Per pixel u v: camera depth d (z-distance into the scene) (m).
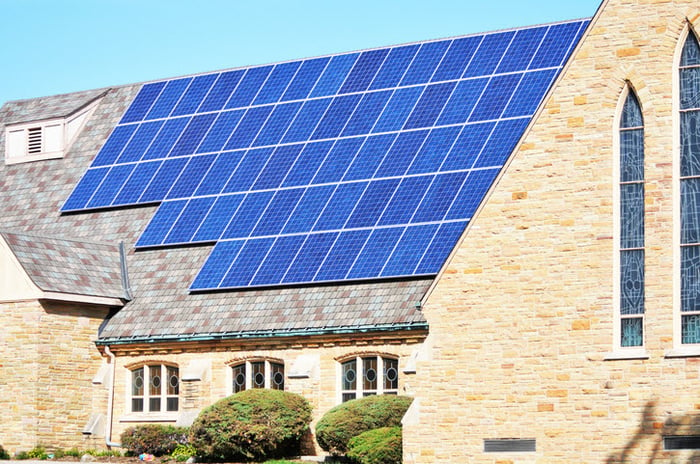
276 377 48.28
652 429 36.72
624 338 37.84
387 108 53.16
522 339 38.97
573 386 38.00
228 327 48.72
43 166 62.00
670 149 37.88
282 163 53.50
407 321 44.78
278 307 48.25
